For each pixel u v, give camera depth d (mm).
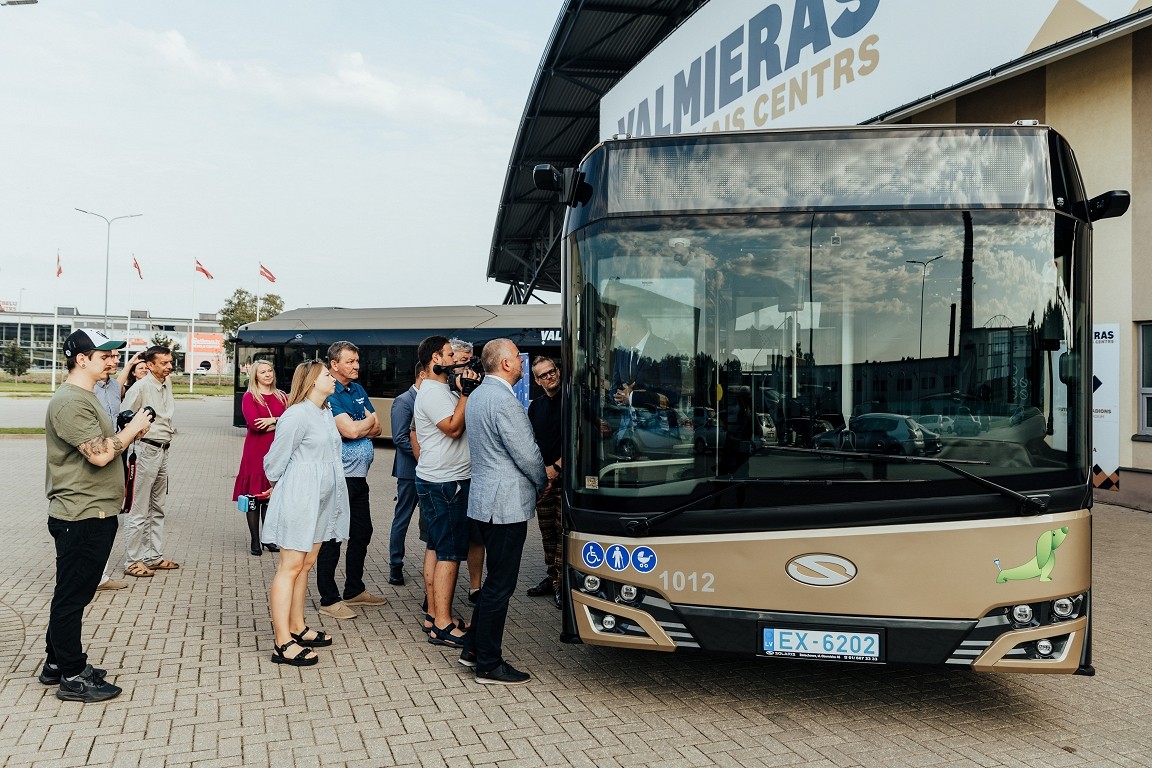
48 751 3895
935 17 11484
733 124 16344
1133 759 3947
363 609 6473
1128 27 9000
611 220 4457
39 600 6523
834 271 4262
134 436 4633
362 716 4367
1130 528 9555
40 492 12781
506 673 4863
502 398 4762
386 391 21250
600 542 4367
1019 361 4137
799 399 4207
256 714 4371
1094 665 5285
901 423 4121
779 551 4145
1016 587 4012
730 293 4320
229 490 13297
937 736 4188
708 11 17250
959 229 4230
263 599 6637
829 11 13516
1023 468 4059
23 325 103438
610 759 3893
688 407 4281
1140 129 10477
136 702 4508
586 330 4461
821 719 4391
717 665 5242
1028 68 10195
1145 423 10711
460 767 3795
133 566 7328
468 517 5152
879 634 4055
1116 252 10844
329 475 5367
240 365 23578
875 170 4316
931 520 4051
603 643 4383
